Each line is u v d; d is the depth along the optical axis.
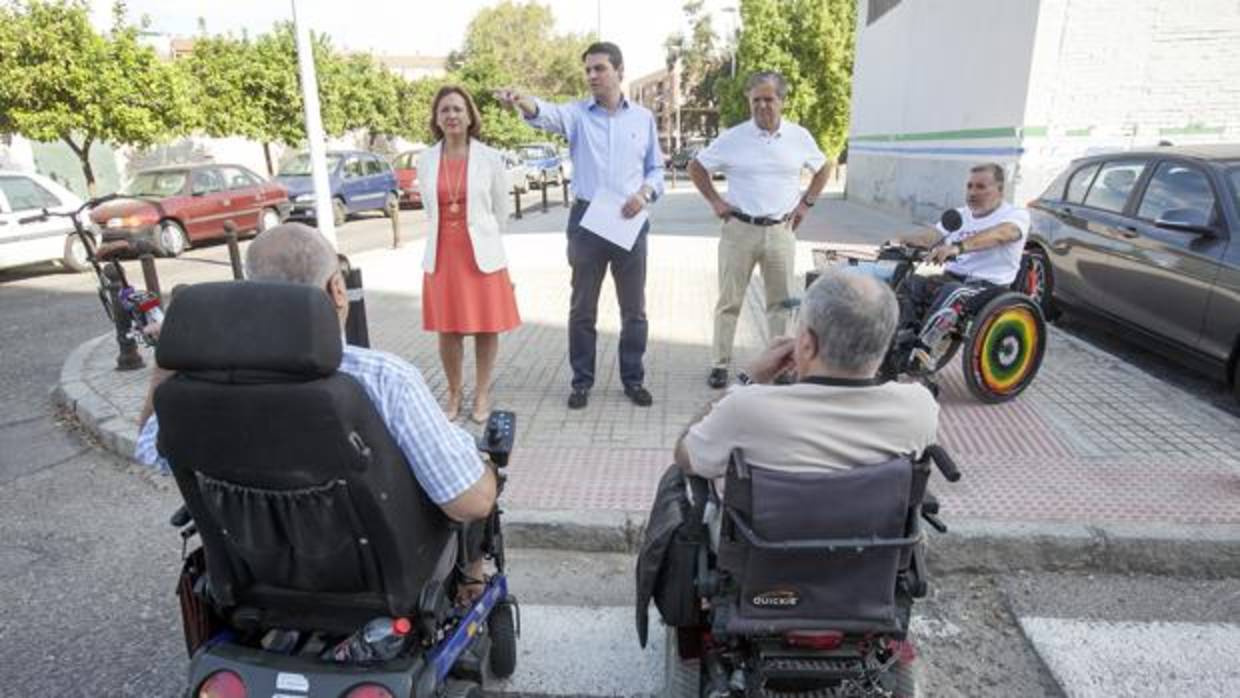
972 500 3.86
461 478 2.01
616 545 3.75
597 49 4.61
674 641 2.53
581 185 4.88
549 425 4.93
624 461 4.39
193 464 1.80
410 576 1.97
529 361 6.29
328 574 1.94
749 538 1.93
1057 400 5.28
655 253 11.94
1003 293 5.01
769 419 1.98
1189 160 5.93
